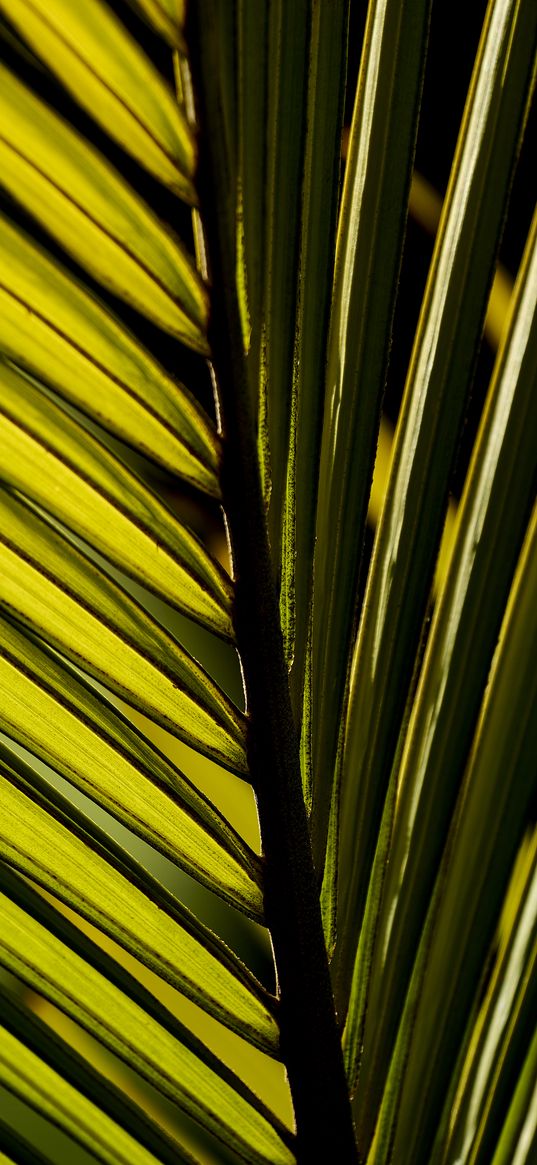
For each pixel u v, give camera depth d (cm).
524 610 52
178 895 75
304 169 47
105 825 75
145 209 43
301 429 49
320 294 48
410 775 52
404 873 52
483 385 79
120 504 46
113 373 45
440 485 51
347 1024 52
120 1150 51
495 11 49
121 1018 50
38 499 46
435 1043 52
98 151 43
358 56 77
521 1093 53
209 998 50
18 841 49
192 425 45
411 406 52
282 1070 69
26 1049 50
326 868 52
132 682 48
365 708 52
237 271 44
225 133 43
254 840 72
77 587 47
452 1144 53
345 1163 51
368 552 76
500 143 50
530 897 53
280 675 47
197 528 80
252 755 48
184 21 42
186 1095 51
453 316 51
